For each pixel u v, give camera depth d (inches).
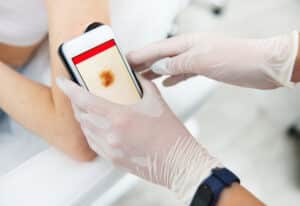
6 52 32.1
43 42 34.6
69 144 27.9
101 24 25.5
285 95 54.4
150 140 26.4
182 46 28.9
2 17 29.7
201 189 25.1
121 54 25.3
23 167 28.0
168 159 26.5
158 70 28.6
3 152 32.1
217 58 28.6
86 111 25.6
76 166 28.1
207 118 53.2
